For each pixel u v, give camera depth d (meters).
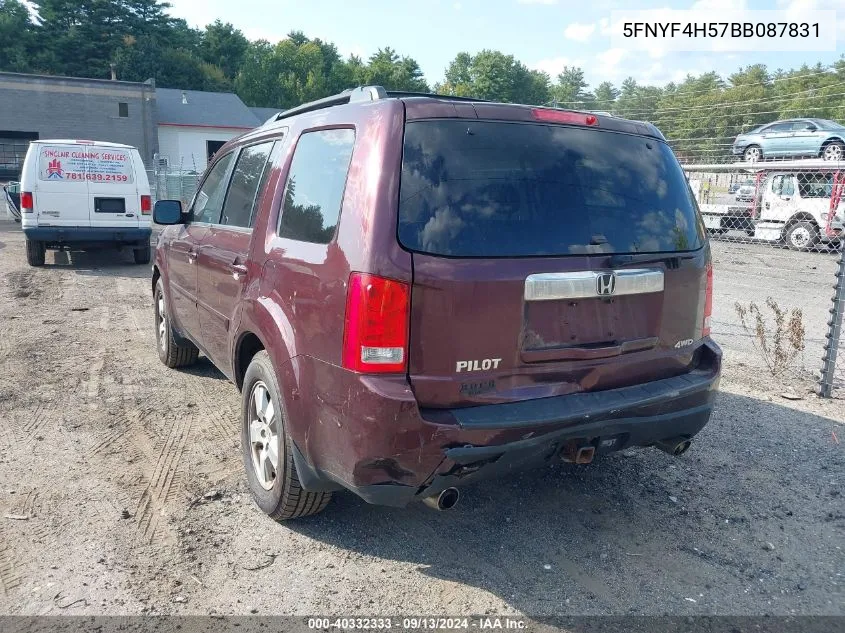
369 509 3.88
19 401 5.57
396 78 101.00
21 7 83.38
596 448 3.25
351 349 2.87
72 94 45.16
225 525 3.68
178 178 28.72
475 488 4.15
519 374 3.04
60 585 3.13
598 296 3.18
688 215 3.66
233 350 4.06
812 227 17.20
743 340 7.99
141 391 5.86
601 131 3.46
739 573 3.31
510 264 2.97
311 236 3.31
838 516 3.86
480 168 3.04
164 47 85.69
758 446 4.81
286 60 94.94
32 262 13.03
